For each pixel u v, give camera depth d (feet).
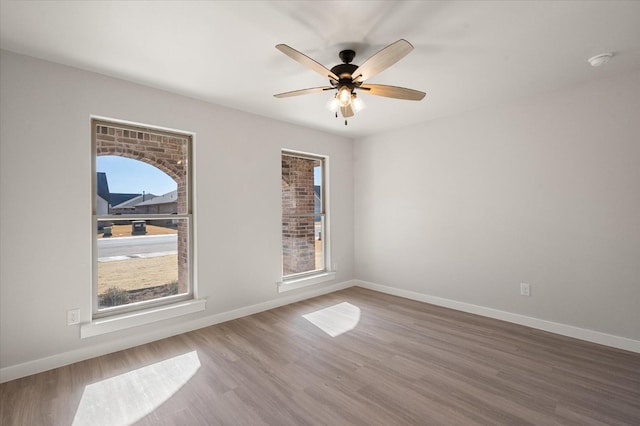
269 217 12.87
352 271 16.69
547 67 8.63
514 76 9.17
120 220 9.57
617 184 9.14
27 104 7.81
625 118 8.98
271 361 8.48
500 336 10.04
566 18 6.43
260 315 12.10
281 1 5.85
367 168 16.06
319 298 14.39
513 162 11.15
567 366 8.12
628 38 7.18
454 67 8.60
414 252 14.17
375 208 15.72
